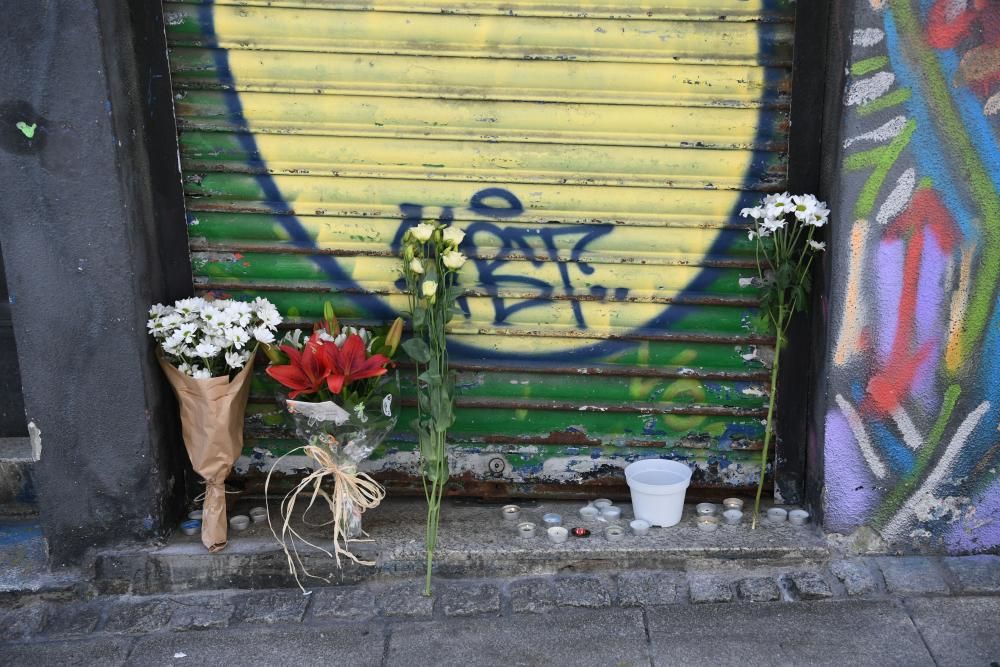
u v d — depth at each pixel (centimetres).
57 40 282
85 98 287
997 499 324
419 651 289
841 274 306
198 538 330
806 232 324
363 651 290
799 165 321
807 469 345
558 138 323
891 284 307
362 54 317
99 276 300
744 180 327
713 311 339
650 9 312
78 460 314
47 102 286
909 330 311
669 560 323
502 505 358
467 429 354
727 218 330
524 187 329
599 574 324
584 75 319
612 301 339
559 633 296
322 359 301
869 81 292
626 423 353
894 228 303
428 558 315
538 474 358
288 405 304
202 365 321
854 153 297
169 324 305
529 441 353
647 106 322
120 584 321
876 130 295
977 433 318
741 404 348
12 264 297
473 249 334
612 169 328
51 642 299
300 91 318
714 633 294
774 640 290
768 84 318
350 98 321
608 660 282
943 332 310
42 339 304
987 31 288
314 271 337
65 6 279
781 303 314
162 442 325
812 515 339
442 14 314
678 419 351
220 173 327
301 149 325
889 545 329
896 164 297
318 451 311
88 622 307
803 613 304
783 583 318
